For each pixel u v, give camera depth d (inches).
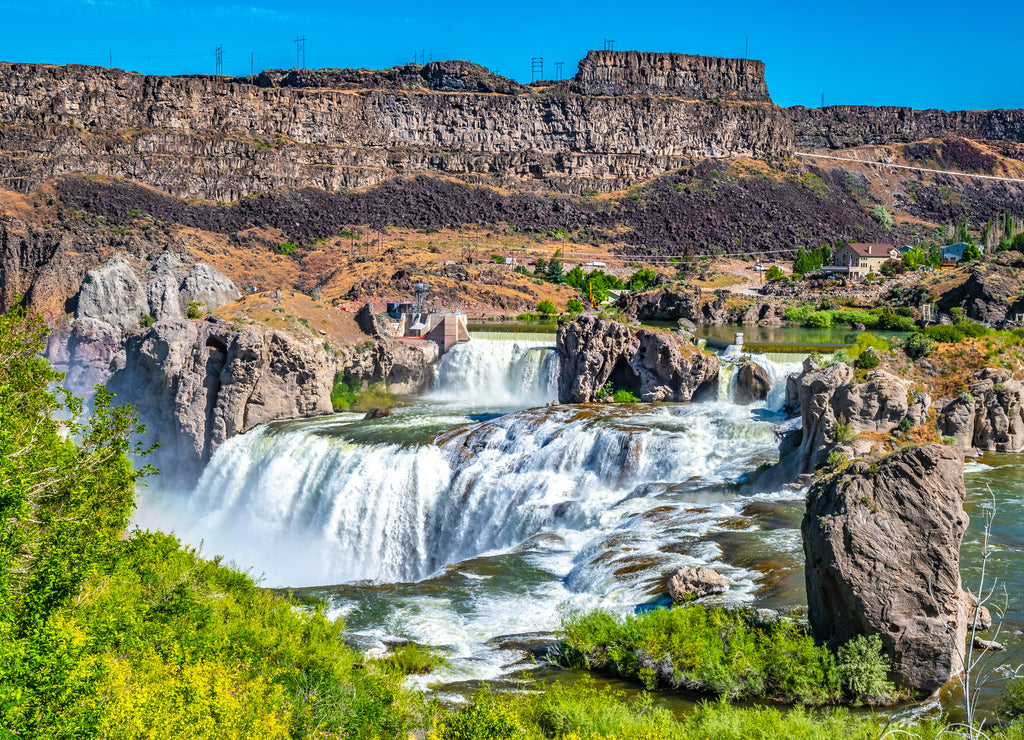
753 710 1261.1
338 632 1573.6
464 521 3024.1
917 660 1291.8
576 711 1208.8
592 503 2635.3
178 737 1015.6
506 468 3063.5
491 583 2032.5
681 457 2765.7
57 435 1609.3
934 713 1250.0
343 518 3262.8
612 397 3533.5
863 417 2427.4
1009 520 2074.3
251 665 1298.0
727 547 1955.0
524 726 1197.1
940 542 1284.4
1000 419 2672.2
